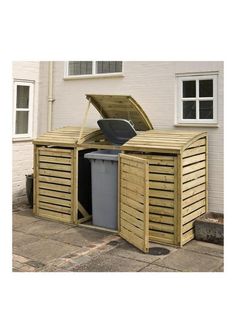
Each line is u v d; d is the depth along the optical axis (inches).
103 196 248.1
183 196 219.1
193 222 230.4
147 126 263.1
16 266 191.5
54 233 241.4
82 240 229.1
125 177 229.3
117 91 286.5
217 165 246.2
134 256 204.5
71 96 310.8
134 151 237.0
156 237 224.4
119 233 237.6
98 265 193.0
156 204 223.6
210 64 246.2
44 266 191.6
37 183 275.7
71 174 260.1
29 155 315.6
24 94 312.8
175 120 261.7
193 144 228.1
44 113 322.3
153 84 269.4
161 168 221.1
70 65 313.6
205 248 216.2
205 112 253.1
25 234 239.3
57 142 265.1
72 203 260.1
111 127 258.5
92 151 278.1
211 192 248.8
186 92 260.4
